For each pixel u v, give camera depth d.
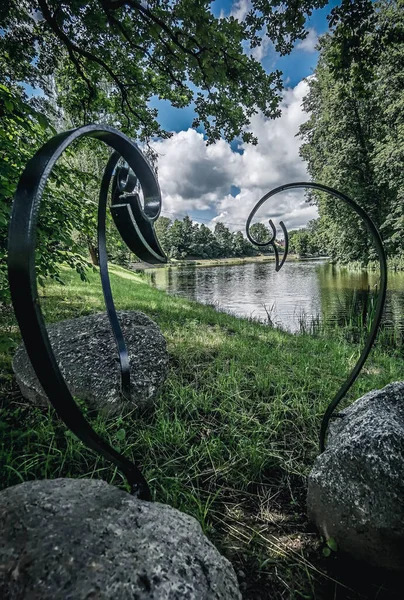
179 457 1.74
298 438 2.03
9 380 2.38
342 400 2.54
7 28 4.20
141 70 5.32
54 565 0.71
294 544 1.30
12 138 2.72
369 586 1.14
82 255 3.34
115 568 0.71
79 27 4.36
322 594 1.10
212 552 0.89
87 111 6.07
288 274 26.09
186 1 3.49
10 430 1.75
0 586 0.69
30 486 0.97
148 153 6.64
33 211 0.67
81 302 5.95
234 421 2.13
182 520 0.96
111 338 2.41
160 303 7.55
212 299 12.74
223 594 0.78
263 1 3.63
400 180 15.83
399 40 3.76
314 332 6.14
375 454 1.19
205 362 3.20
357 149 18.11
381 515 1.11
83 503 0.91
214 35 3.79
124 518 0.86
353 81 4.38
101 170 11.23
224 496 1.54
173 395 2.36
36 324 0.69
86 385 2.04
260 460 1.74
